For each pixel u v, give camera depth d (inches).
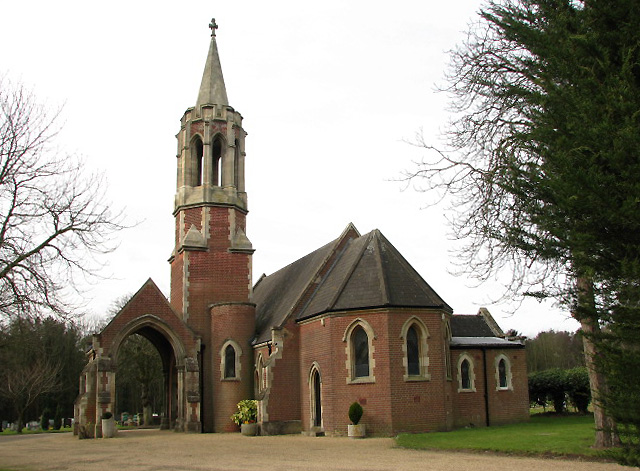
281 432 1353.3
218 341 1587.1
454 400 1391.5
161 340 1784.0
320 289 1434.5
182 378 1528.1
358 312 1232.8
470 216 746.8
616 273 405.4
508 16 522.9
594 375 760.3
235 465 770.2
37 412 2918.3
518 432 1085.1
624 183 386.0
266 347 1473.9
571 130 410.3
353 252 1430.9
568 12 476.7
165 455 931.3
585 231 407.8
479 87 749.3
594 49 434.3
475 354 1444.4
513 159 545.6
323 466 732.7
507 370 1461.6
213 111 1761.8
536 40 472.1
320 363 1284.4
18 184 884.0
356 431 1149.7
